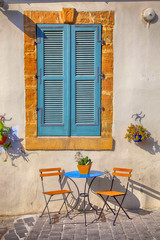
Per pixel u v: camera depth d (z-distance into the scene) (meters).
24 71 5.51
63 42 5.53
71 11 5.43
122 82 5.50
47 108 5.58
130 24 5.48
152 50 5.50
